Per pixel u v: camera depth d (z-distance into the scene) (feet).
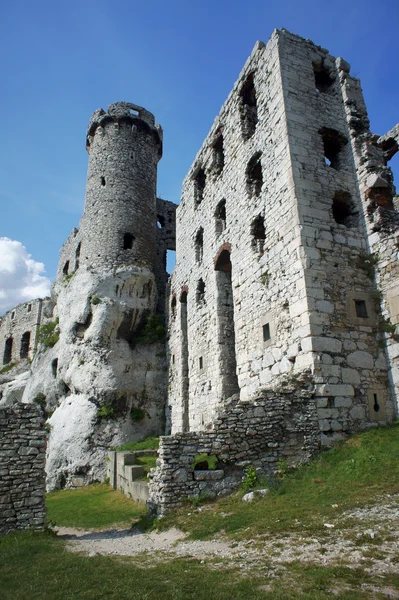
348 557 17.56
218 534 25.05
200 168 72.64
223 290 61.21
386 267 41.47
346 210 46.19
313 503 26.27
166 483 31.65
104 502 48.96
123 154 98.12
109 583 18.45
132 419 79.25
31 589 18.56
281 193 44.70
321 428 35.78
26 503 31.32
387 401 38.81
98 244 90.07
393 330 39.73
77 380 80.64
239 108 57.62
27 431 32.71
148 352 85.81
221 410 35.27
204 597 15.62
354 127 48.11
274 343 42.78
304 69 49.19
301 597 14.58
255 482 32.55
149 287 89.81
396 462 29.50
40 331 108.17
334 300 39.91
